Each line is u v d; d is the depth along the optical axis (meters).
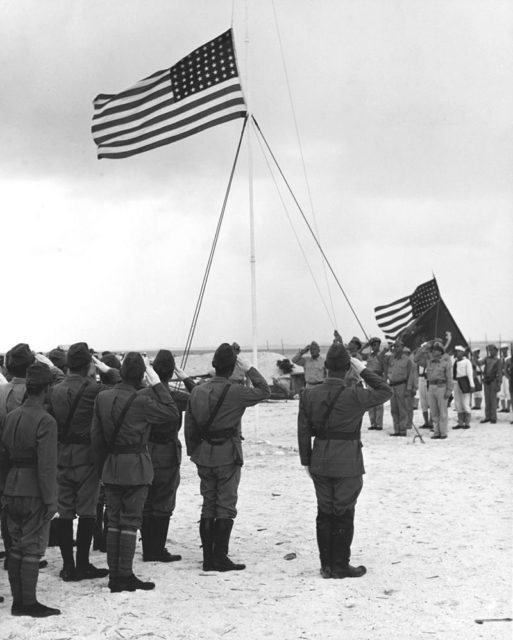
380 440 17.59
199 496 11.48
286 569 7.55
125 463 6.72
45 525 6.22
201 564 7.74
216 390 7.39
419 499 10.87
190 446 7.52
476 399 25.61
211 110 14.71
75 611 6.24
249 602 6.49
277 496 11.34
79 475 7.10
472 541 8.53
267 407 27.56
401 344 18.36
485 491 11.38
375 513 10.03
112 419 6.75
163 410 6.84
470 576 7.22
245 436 18.89
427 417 19.83
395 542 8.54
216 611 6.27
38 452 6.07
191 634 5.75
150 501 7.80
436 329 24.00
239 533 9.10
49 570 7.52
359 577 7.23
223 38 14.63
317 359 17.52
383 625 5.92
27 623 5.93
